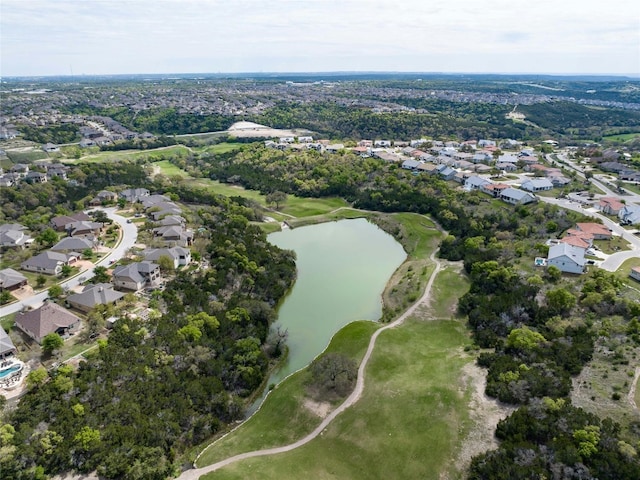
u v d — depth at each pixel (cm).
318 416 7544
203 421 7288
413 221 16475
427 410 7406
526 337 8494
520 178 19588
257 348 8838
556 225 13788
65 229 13562
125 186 17675
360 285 12281
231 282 10975
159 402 7200
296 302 11344
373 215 17712
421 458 6606
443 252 13638
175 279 10644
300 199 19725
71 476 6019
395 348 9188
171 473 6462
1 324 8738
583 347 8131
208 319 9044
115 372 7394
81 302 9325
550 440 6353
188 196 17088
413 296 11150
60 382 6919
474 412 7250
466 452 6581
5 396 6944
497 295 10350
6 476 5672
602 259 11731
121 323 8625
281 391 8156
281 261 12725
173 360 8069
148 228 13625
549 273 10850
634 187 18162
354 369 8438
